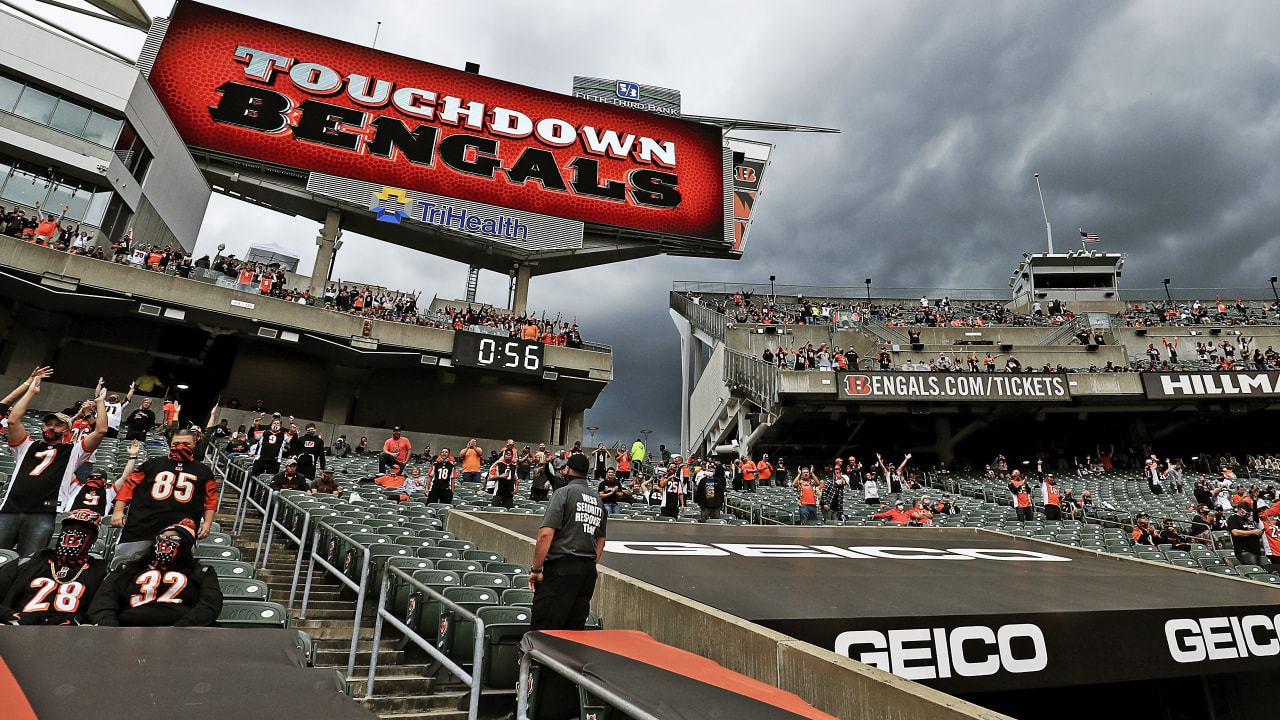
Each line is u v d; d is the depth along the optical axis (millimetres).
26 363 20609
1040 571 6938
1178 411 27766
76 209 20500
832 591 5141
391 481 13367
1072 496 19688
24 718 1459
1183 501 19578
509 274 30859
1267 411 27609
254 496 10211
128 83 21719
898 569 6500
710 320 34781
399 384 27922
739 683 2494
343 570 6586
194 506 4898
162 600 3801
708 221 30484
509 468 11844
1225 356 30750
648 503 17281
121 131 21422
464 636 4672
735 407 28969
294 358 26422
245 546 7879
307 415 26062
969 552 8438
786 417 26422
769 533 9633
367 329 23766
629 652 2762
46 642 1997
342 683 2049
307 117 26328
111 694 1685
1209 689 6648
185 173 25562
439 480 11617
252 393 25391
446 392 28391
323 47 27641
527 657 2834
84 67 20984
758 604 4566
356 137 26734
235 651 2188
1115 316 35031
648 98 35031
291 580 7059
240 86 25812
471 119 28922
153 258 20688
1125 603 5191
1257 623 5312
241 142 25000
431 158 27547
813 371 24312
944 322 34312
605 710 2412
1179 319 34219
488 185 28031
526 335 25906
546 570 4105
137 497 4789
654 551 7008
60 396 19438
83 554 4066
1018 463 30766
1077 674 4617
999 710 6406
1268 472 24297
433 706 4496
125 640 2129
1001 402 25125
